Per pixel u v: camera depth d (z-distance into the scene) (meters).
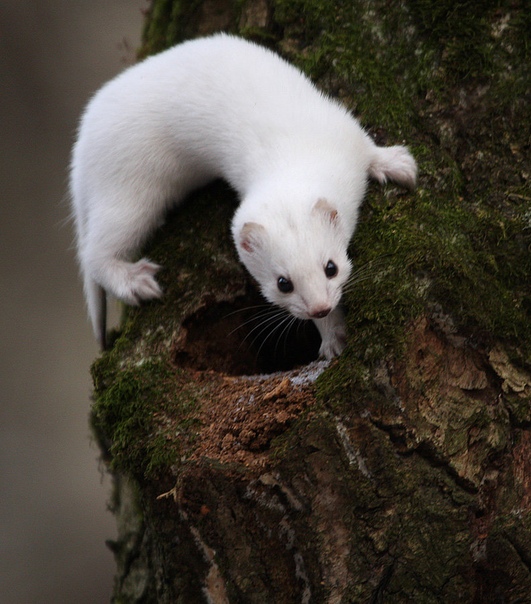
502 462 6.84
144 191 8.82
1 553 14.41
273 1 9.16
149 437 7.31
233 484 6.71
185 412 7.31
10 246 16.39
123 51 16.62
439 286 7.03
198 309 8.21
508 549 6.68
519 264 7.40
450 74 8.08
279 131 8.30
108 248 8.79
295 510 6.65
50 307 16.33
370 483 6.62
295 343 8.88
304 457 6.65
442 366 6.94
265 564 6.74
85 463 15.35
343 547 6.58
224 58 8.79
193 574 7.05
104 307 9.39
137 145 8.73
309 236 7.48
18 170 16.83
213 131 8.56
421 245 7.21
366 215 7.95
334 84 8.57
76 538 14.76
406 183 7.91
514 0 7.94
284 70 8.67
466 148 7.94
